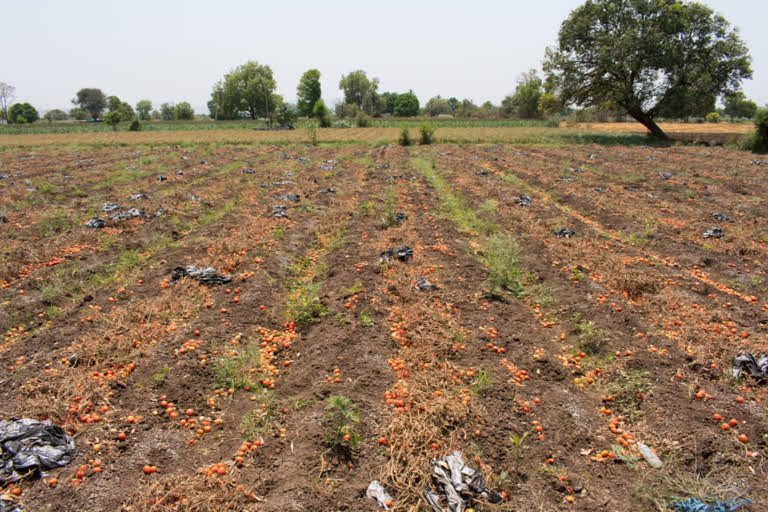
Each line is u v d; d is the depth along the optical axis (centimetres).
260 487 447
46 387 570
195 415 552
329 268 980
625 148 3412
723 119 9856
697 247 1111
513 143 3872
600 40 3744
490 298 845
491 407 562
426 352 662
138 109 14900
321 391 584
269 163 2536
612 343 694
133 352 651
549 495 447
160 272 934
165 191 1728
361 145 3828
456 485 439
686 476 470
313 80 10531
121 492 437
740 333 716
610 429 540
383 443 502
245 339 716
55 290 834
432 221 1318
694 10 3666
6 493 425
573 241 1141
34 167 2386
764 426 525
